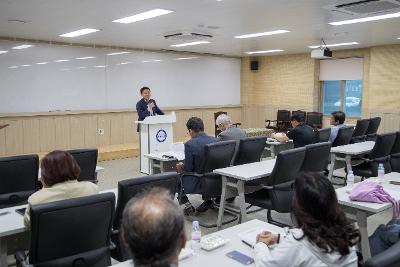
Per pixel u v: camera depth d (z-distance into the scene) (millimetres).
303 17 5855
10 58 7930
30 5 4926
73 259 2064
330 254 1453
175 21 6160
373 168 4852
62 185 2266
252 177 3664
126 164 8141
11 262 3076
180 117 11078
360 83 10438
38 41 8266
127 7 5082
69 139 8852
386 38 8211
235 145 4293
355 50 10266
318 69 11211
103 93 9430
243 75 12719
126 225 985
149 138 6770
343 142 6094
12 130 8000
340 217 1503
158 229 949
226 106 12305
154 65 10383
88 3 4840
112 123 9578
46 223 1920
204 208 4750
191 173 4254
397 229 2512
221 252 1924
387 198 2793
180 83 11039
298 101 11602
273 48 10141
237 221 4355
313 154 3816
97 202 2066
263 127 12141
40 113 8352
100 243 2189
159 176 2570
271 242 1877
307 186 1511
